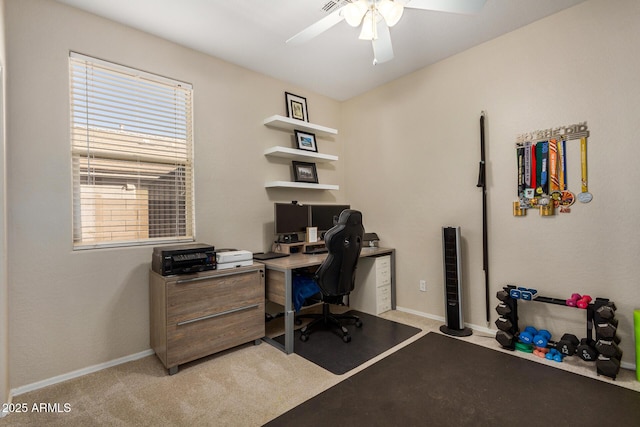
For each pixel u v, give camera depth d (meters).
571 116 2.34
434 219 3.21
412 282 3.42
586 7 2.26
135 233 2.49
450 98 3.06
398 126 3.53
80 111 2.24
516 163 2.63
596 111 2.24
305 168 3.66
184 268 2.25
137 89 2.50
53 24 2.11
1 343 1.72
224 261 2.44
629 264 2.12
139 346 2.44
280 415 1.72
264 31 2.54
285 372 2.18
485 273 2.80
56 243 2.10
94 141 2.30
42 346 2.04
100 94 2.33
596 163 2.24
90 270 2.23
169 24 2.43
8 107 1.93
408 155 3.44
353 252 2.71
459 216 3.02
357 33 2.59
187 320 2.22
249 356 2.43
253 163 3.23
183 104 2.76
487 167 2.80
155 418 1.70
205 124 2.86
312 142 3.73
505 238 2.70
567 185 2.37
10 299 1.92
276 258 2.92
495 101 2.74
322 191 3.92
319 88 3.75
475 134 2.88
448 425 1.62
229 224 3.02
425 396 1.88
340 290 2.73
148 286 2.49
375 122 3.78
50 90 2.09
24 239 1.98
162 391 1.96
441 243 3.11
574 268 2.34
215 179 2.93
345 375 2.13
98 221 2.32
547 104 2.46
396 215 3.56
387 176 3.66
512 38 2.63
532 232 2.55
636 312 2.00
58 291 2.10
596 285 2.25
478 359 2.33
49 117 2.08
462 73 2.96
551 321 2.46
